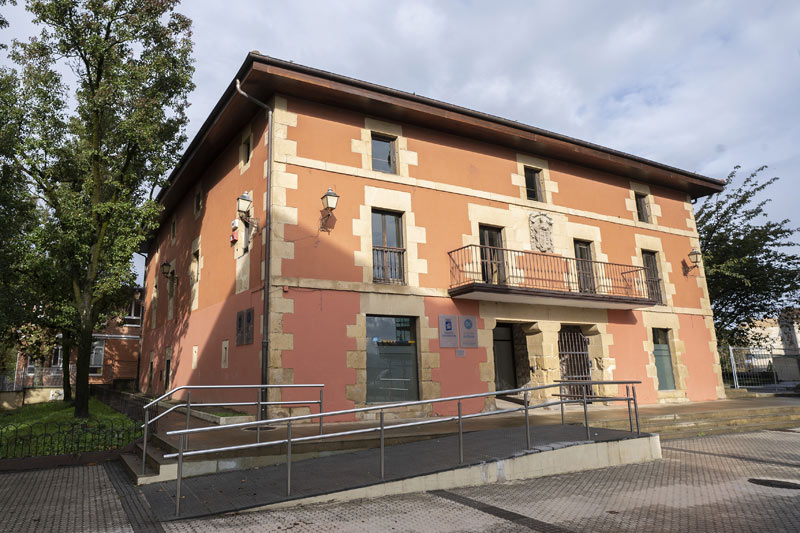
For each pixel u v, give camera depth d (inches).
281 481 228.4
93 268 496.4
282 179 399.2
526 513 192.1
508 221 507.8
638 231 608.7
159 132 507.5
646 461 297.1
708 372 619.8
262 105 406.0
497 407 474.9
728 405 524.1
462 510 196.1
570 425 345.1
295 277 387.9
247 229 442.3
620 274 575.5
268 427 346.3
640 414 428.5
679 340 603.5
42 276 538.9
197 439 293.0
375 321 422.6
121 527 179.2
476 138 509.0
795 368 765.9
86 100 490.3
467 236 479.2
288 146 408.8
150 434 311.7
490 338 467.8
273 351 366.9
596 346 539.8
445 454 263.4
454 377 440.1
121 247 501.7
